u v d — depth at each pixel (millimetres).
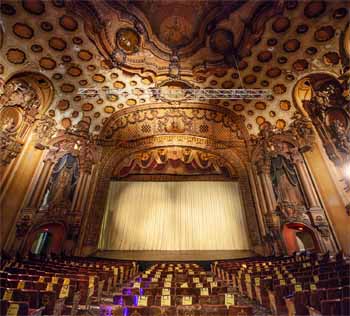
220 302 3719
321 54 11117
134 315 3164
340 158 10977
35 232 11820
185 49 12641
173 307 3205
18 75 11445
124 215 16125
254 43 11586
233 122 17234
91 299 4906
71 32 10945
